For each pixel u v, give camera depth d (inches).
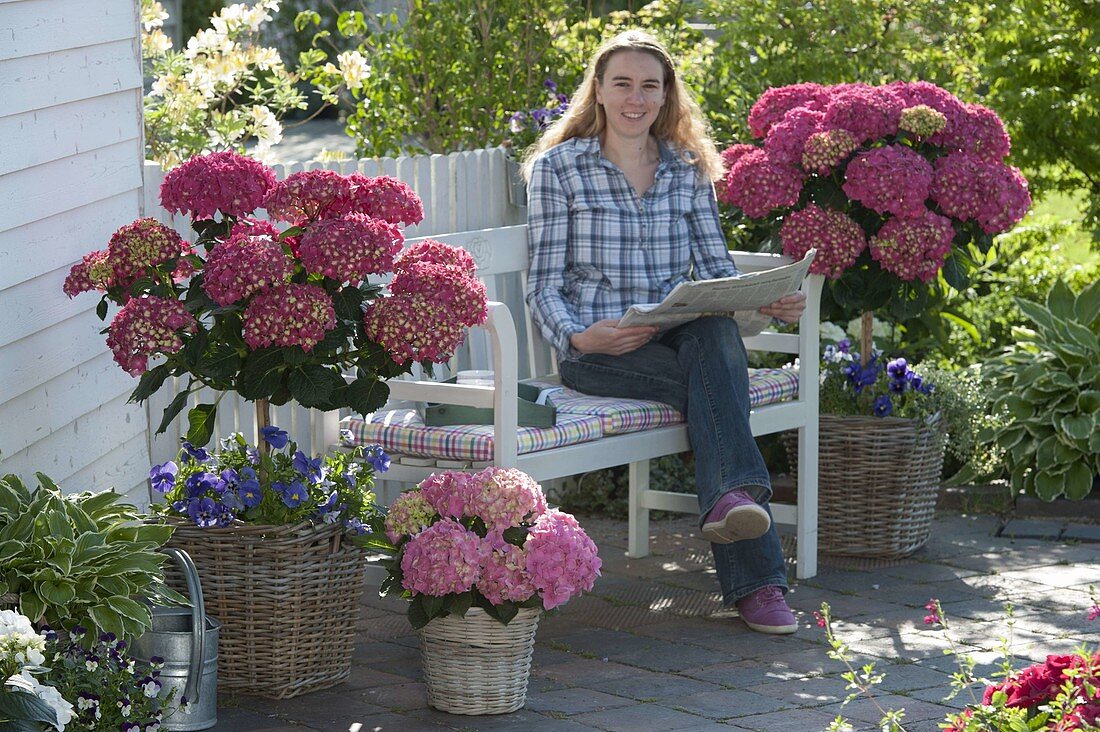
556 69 269.3
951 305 289.1
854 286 213.9
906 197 202.7
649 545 225.9
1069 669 107.0
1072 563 212.7
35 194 145.9
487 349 212.1
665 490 247.6
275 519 147.3
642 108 195.9
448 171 217.2
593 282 197.8
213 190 143.2
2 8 138.2
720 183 214.8
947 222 206.5
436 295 143.1
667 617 186.7
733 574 180.9
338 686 156.3
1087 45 295.3
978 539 227.5
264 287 137.2
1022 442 244.4
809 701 151.9
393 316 141.5
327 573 150.6
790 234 205.3
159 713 126.0
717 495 175.2
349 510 150.5
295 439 202.5
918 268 205.6
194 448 151.1
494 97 266.8
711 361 180.4
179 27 616.4
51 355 150.5
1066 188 317.7
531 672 163.2
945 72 295.1
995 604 191.0
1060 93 297.7
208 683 139.8
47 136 148.3
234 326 143.4
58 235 151.7
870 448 211.2
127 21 168.6
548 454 167.8
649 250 199.5
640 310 176.4
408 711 148.5
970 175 207.3
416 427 170.2
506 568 142.3
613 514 245.0
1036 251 333.7
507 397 162.1
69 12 152.7
